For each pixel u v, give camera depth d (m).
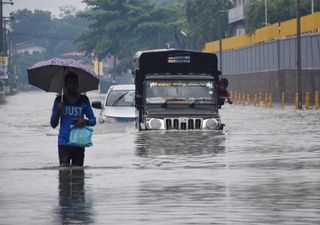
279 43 131.62
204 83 48.47
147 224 17.77
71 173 27.36
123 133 47.59
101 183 24.59
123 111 57.56
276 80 134.38
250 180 24.72
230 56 171.38
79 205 20.42
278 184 23.70
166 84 48.47
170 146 37.59
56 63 28.33
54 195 22.23
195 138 41.94
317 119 64.25
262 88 144.62
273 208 19.55
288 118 66.38
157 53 51.88
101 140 42.19
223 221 17.97
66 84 28.56
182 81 48.56
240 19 190.50
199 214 18.88
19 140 45.59
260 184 23.77
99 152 35.31
